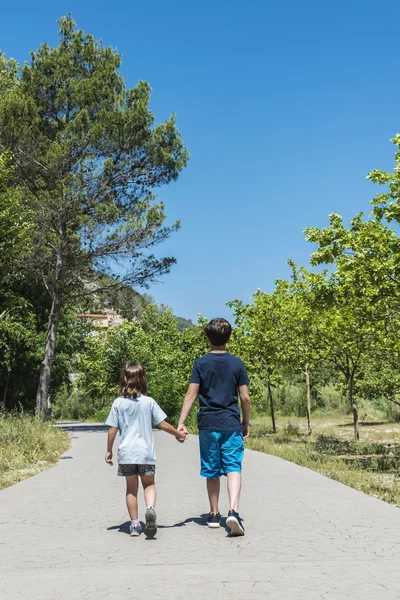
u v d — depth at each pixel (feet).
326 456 52.95
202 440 19.42
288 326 81.00
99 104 98.63
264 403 152.35
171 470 37.76
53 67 99.76
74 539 18.17
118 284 99.50
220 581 13.14
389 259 45.44
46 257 92.94
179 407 111.86
